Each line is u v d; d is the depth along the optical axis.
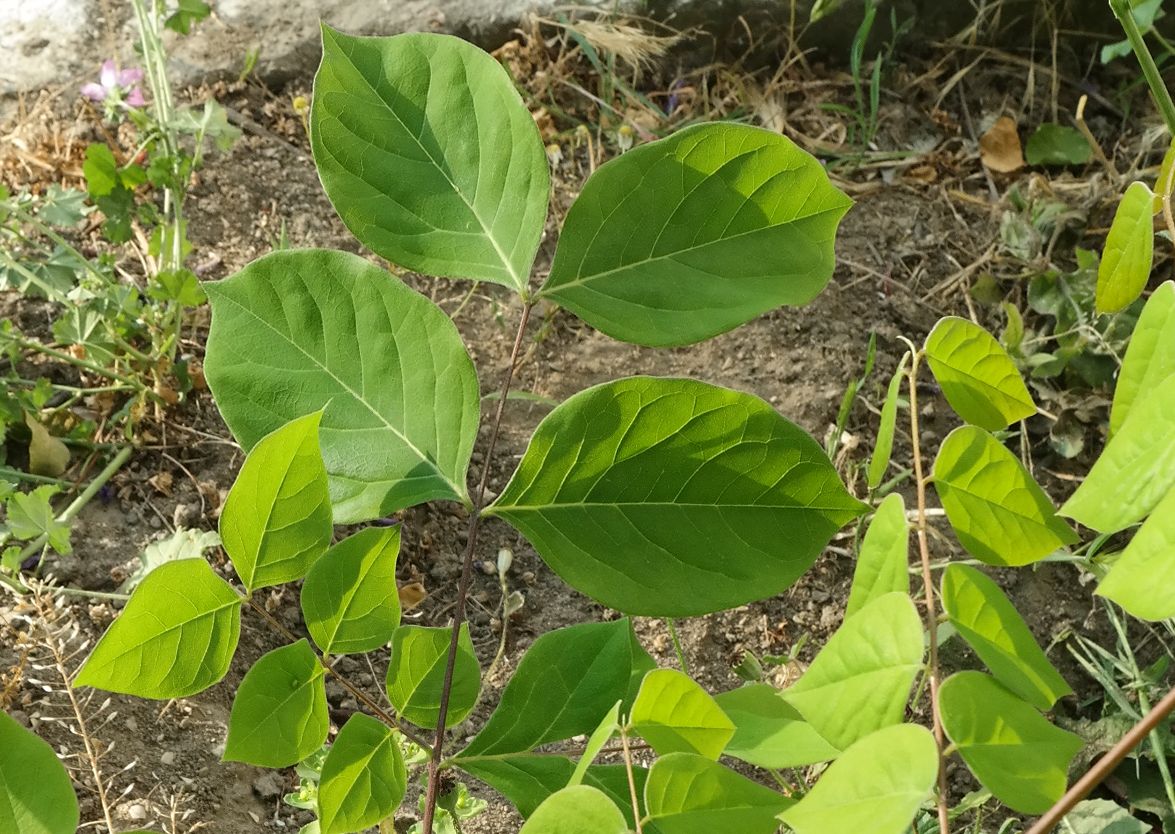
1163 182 0.40
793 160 0.40
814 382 0.75
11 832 0.35
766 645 0.65
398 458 0.41
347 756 0.39
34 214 0.75
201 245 0.75
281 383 0.40
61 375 0.69
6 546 0.61
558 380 0.74
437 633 0.40
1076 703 0.65
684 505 0.40
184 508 0.65
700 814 0.35
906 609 0.35
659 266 0.41
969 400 0.40
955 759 0.62
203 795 0.55
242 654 0.61
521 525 0.40
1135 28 0.52
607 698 0.41
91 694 0.56
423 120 0.41
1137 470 0.34
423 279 0.77
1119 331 0.75
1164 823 0.60
